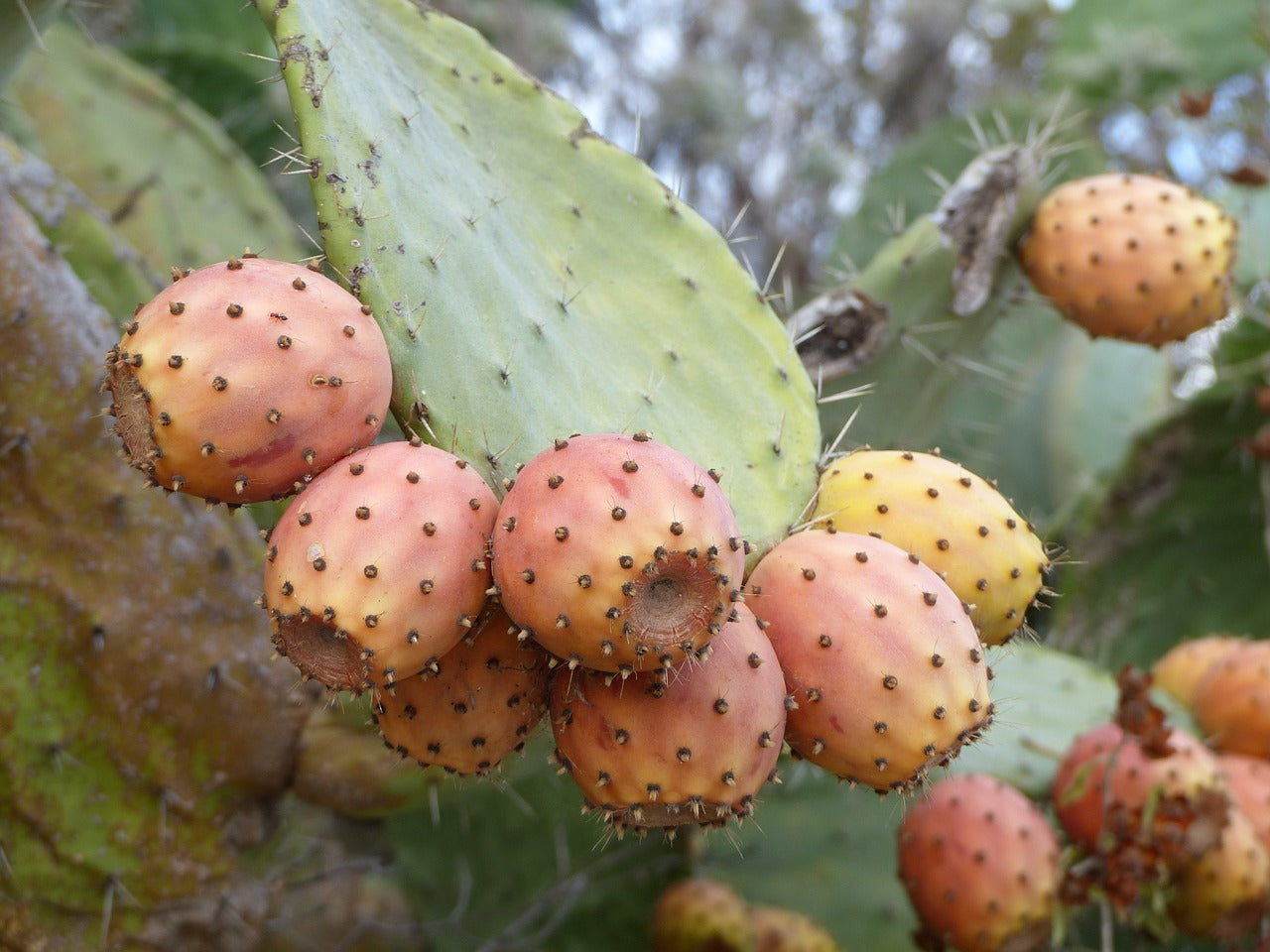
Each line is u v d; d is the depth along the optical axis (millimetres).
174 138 730
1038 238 593
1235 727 628
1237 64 1064
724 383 396
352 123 349
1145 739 516
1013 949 520
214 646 458
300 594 265
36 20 432
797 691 302
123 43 935
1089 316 586
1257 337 858
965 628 306
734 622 292
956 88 1770
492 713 311
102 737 445
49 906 443
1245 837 542
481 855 688
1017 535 360
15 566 431
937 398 623
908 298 586
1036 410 927
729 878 692
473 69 417
